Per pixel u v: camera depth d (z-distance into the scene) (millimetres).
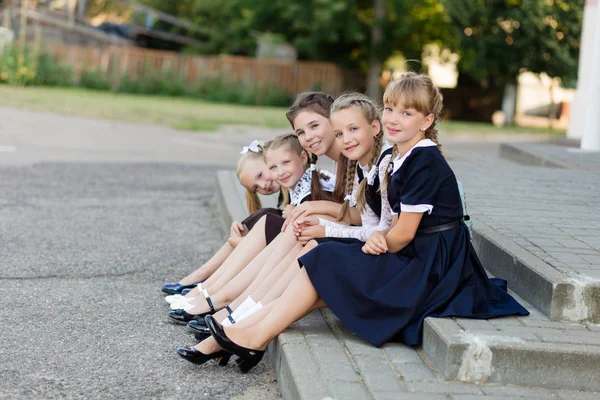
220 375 3332
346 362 2990
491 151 12812
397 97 3207
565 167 7887
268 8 25828
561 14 18953
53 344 3572
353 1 24828
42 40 24047
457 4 19531
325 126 3896
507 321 3150
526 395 2771
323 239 3430
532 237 4152
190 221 6395
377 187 3492
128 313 4070
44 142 11148
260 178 4387
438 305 3158
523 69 20641
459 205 3311
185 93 24594
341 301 3188
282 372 3127
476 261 3328
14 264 4855
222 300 3855
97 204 6871
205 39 29594
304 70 24719
